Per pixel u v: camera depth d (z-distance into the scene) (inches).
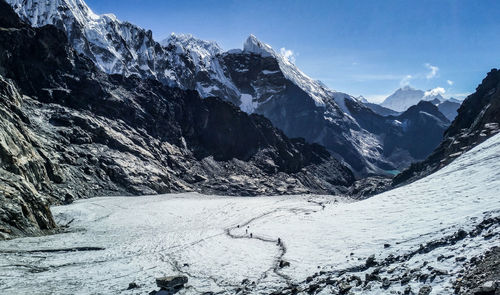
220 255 1982.0
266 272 1489.9
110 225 3358.8
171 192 5816.9
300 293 1098.7
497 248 936.3
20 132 3978.8
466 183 2201.0
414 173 5182.1
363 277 1127.0
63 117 5703.7
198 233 2935.5
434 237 1357.0
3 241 2100.1
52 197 3919.8
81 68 6943.9
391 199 2608.3
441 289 821.9
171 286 1317.7
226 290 1289.4
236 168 7839.6
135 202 4539.9
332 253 1617.9
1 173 2687.0
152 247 2316.7
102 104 6678.2
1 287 1346.0
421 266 1028.5
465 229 1269.7
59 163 4719.5
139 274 1596.9
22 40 6058.1
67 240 2400.3
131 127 6815.9
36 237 2357.3
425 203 2084.2
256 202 5157.5
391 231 1713.8
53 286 1389.0
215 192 6476.4
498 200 1608.0
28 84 5959.6
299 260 1614.2
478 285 762.8
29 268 1654.8
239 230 2942.9
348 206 3029.0
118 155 5831.7
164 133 7436.0
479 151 2817.4
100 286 1398.9
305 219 2854.3
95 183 4923.7
